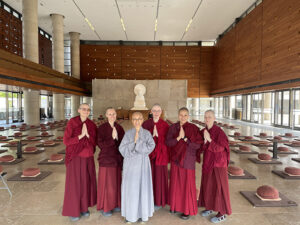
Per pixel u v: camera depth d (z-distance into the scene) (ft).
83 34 91.30
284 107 51.37
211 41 100.73
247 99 71.41
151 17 72.74
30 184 14.76
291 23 42.01
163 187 10.65
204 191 10.18
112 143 9.82
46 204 11.75
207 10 67.05
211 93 100.17
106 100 86.02
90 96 94.99
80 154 9.86
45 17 72.69
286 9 43.60
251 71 60.49
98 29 84.94
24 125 52.08
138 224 9.53
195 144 9.55
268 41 51.08
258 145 28.89
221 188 9.71
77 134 9.68
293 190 13.87
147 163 9.53
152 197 9.72
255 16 58.03
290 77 41.70
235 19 74.18
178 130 9.87
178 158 9.78
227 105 87.61
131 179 9.25
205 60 100.94
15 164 19.83
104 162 9.96
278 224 9.78
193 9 66.33
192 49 100.73
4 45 61.31
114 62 100.42
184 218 9.97
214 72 98.63
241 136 37.65
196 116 97.91
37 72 54.49
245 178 16.01
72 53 89.20
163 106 87.61
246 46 63.98
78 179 9.82
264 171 17.98
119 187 10.51
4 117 68.13
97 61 100.27
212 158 9.71
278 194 12.12
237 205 11.69
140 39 97.91
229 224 9.71
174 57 100.83
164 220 9.90
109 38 96.58
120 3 62.39
